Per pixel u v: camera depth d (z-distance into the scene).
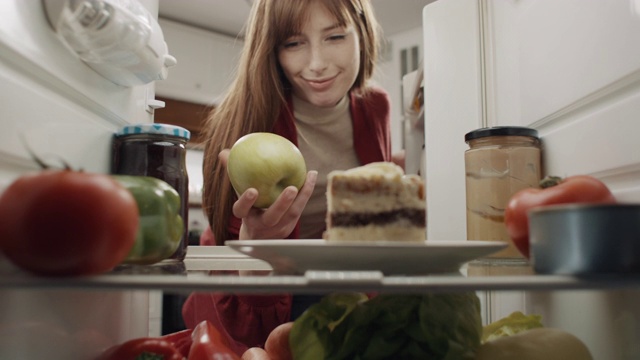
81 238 0.32
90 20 0.47
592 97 0.51
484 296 0.75
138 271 0.47
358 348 0.47
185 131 0.59
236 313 0.96
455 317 0.46
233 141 1.12
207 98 1.60
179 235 0.51
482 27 0.82
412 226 0.51
